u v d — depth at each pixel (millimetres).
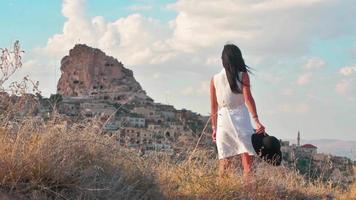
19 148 4785
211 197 5977
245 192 6266
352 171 8570
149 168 5875
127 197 5059
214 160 7000
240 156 6918
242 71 6723
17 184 4543
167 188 5898
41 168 4695
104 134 5906
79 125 5652
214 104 7000
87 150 5289
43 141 4969
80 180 4863
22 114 5215
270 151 6621
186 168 6594
